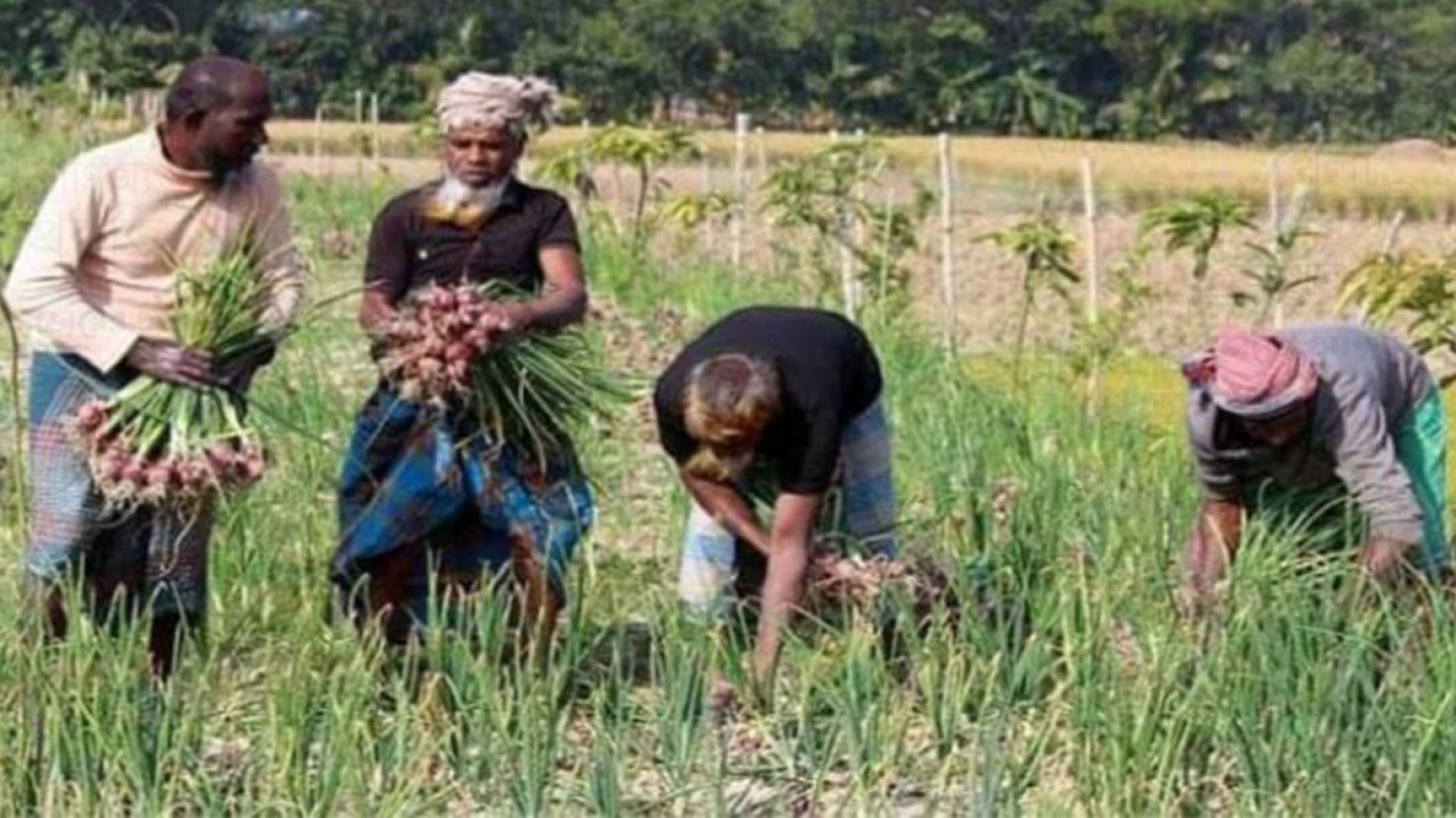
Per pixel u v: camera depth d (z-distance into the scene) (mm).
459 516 11406
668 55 147500
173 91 10703
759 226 40688
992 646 11172
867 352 11602
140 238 10758
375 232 11508
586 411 11594
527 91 11445
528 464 11352
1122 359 23109
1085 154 31922
